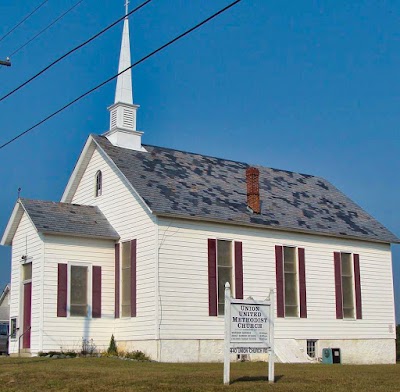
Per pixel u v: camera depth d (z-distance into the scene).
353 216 39.78
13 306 32.72
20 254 32.50
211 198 33.53
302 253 35.38
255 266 33.19
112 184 33.44
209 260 31.47
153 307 29.59
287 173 41.62
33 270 31.09
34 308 30.58
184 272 30.55
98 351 31.09
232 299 18.09
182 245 30.73
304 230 35.22
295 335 34.19
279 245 34.41
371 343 37.44
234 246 32.53
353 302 37.25
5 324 40.66
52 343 29.92
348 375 20.94
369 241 38.59
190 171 35.56
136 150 35.12
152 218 30.45
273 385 17.58
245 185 36.88
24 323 31.81
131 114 35.81
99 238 31.98
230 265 32.41
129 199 32.06
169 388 16.95
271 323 18.77
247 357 31.94
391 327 38.69
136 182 31.86
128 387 17.31
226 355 17.88
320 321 35.41
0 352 39.88
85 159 35.53
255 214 34.16
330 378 19.70
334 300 36.28
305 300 34.97
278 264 34.12
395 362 38.53
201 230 31.53
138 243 31.08
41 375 20.11
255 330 18.41
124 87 35.91
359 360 36.69
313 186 41.44
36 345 30.03
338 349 35.28
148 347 29.55
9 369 22.25
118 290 31.73
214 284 31.41
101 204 34.00
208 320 30.88
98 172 34.69
